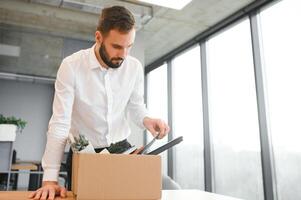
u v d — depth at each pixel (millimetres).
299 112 2768
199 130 4055
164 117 4848
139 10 3330
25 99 5863
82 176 872
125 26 1022
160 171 969
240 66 3480
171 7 3215
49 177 1065
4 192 1014
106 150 1023
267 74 3148
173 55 4758
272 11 3172
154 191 949
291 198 2773
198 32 4098
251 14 3367
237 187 3375
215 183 3697
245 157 3301
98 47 1175
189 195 1097
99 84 1267
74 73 1197
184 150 4336
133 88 1395
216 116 3791
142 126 1382
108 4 3160
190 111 4277
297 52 2842
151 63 5352
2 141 2797
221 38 3844
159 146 1003
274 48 3104
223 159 3615
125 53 1099
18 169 3141
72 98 1191
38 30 3793
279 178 2902
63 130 1128
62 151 1118
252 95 3266
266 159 2988
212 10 3525
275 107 3023
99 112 1297
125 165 921
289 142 2842
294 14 2918
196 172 4051
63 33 3863
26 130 5746
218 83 3818
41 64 3859
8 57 3758
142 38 4027
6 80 5773
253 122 3225
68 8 3266
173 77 4770
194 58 4316
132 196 917
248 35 3418
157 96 5145
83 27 3758
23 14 3465
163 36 4234
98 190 881
